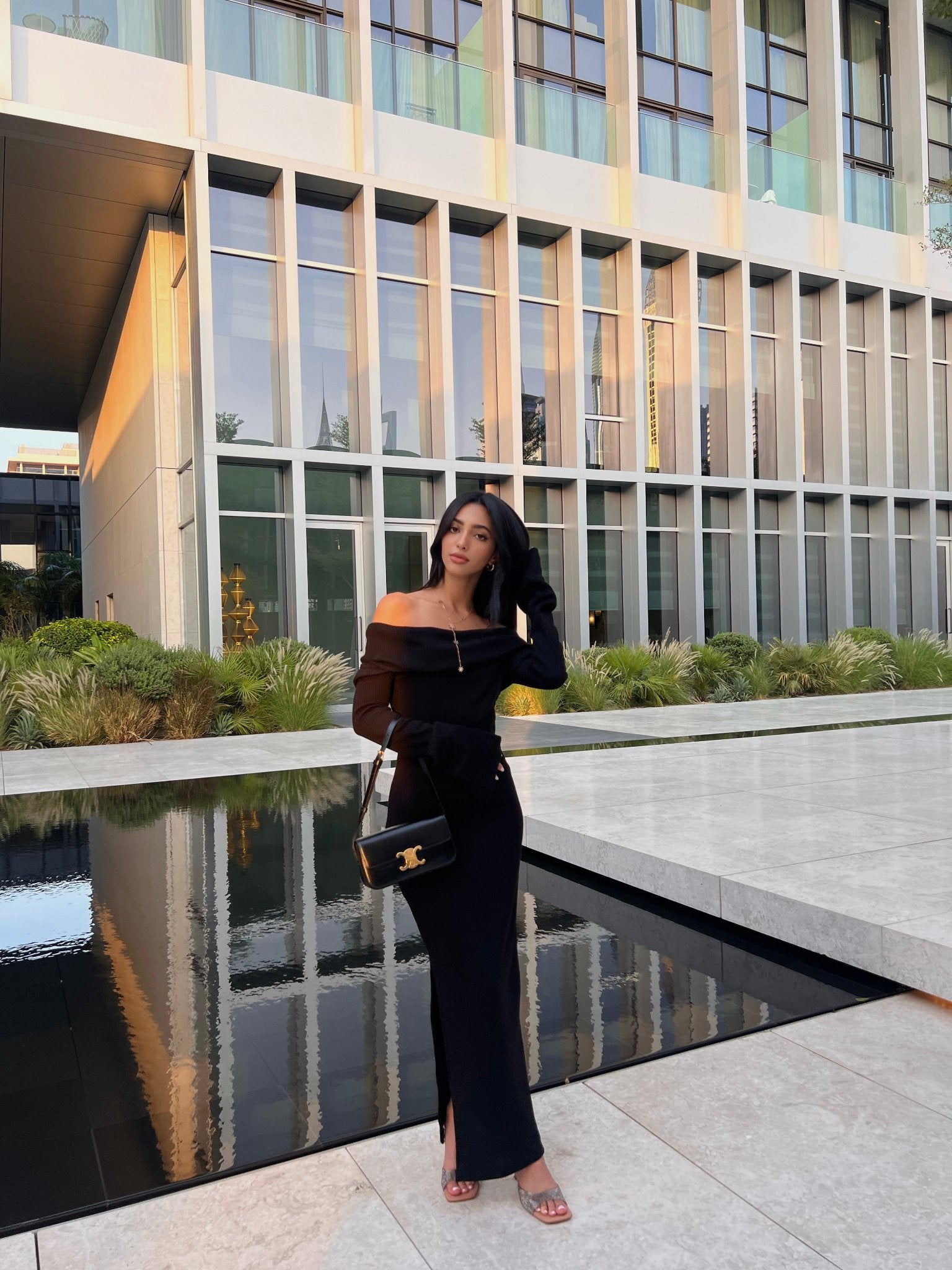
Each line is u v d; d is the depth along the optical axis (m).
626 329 17.55
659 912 4.41
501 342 16.48
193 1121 2.53
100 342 22.97
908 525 21.94
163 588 15.99
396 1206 2.10
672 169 17.97
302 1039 3.06
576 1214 2.04
